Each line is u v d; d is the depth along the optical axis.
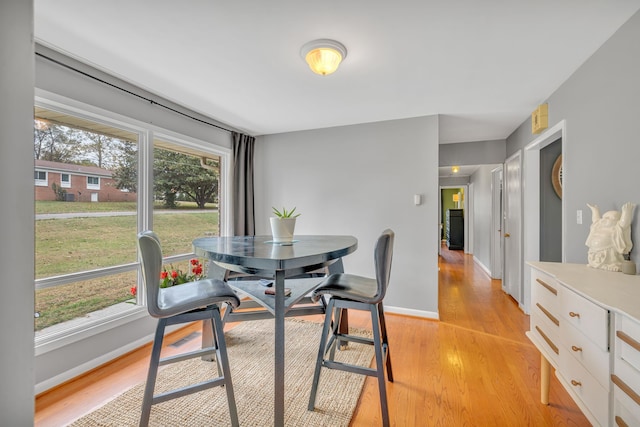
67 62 2.02
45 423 1.64
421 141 3.25
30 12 0.69
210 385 1.46
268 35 1.74
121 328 2.40
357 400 1.83
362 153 3.52
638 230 1.54
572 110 2.21
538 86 2.43
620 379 1.04
